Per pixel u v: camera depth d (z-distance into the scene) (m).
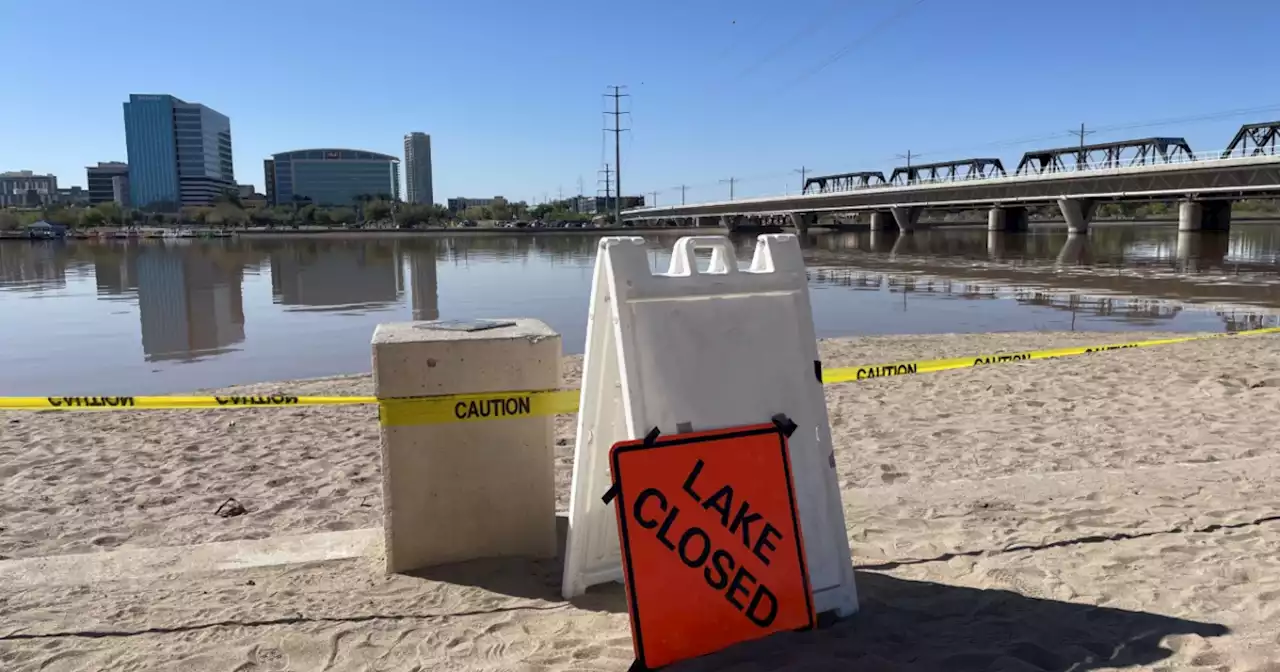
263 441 7.88
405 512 4.34
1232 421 7.69
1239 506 5.17
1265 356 11.41
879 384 10.08
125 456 7.43
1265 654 3.29
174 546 5.08
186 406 5.30
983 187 83.88
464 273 43.47
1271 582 4.02
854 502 5.53
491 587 4.16
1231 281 32.22
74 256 62.88
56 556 4.82
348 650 3.55
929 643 3.48
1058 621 3.69
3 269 47.56
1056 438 7.38
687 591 3.33
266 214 160.38
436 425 4.31
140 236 109.75
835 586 3.72
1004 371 10.66
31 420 8.77
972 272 39.25
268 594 4.16
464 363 4.29
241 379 14.84
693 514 3.37
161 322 23.36
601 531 4.09
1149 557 4.40
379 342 4.20
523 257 59.91
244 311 26.28
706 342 3.54
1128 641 3.47
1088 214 77.81
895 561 4.49
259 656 3.51
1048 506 5.34
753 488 3.48
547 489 4.50
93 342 19.52
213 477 6.76
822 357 13.33
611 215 185.62
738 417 3.55
